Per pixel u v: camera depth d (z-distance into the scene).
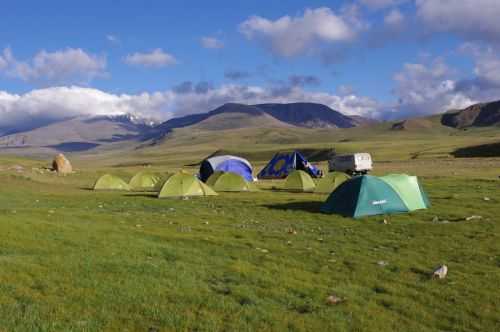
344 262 16.72
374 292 13.66
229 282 13.77
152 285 12.82
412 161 110.56
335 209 27.98
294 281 14.04
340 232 22.59
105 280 12.95
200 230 22.45
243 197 38.78
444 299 13.24
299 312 11.86
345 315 11.77
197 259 16.03
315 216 27.34
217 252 17.42
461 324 11.74
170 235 20.19
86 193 44.28
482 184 43.69
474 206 29.03
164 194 39.16
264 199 36.84
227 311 11.48
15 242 16.25
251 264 15.87
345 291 13.47
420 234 21.50
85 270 13.69
